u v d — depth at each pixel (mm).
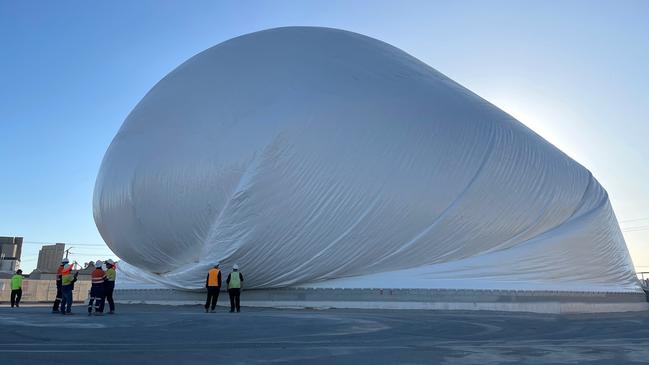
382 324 12672
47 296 38250
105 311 17547
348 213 19062
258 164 18516
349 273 19703
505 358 7504
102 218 22906
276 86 20062
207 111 20281
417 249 19891
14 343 8578
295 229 18703
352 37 23859
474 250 20734
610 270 23859
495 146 21750
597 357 7754
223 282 18891
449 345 8984
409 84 21781
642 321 15211
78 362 6688
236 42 23500
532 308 20359
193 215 19609
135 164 20953
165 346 8422
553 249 21844
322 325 12094
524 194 21859
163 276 21641
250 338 9680
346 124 19438
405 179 19672
